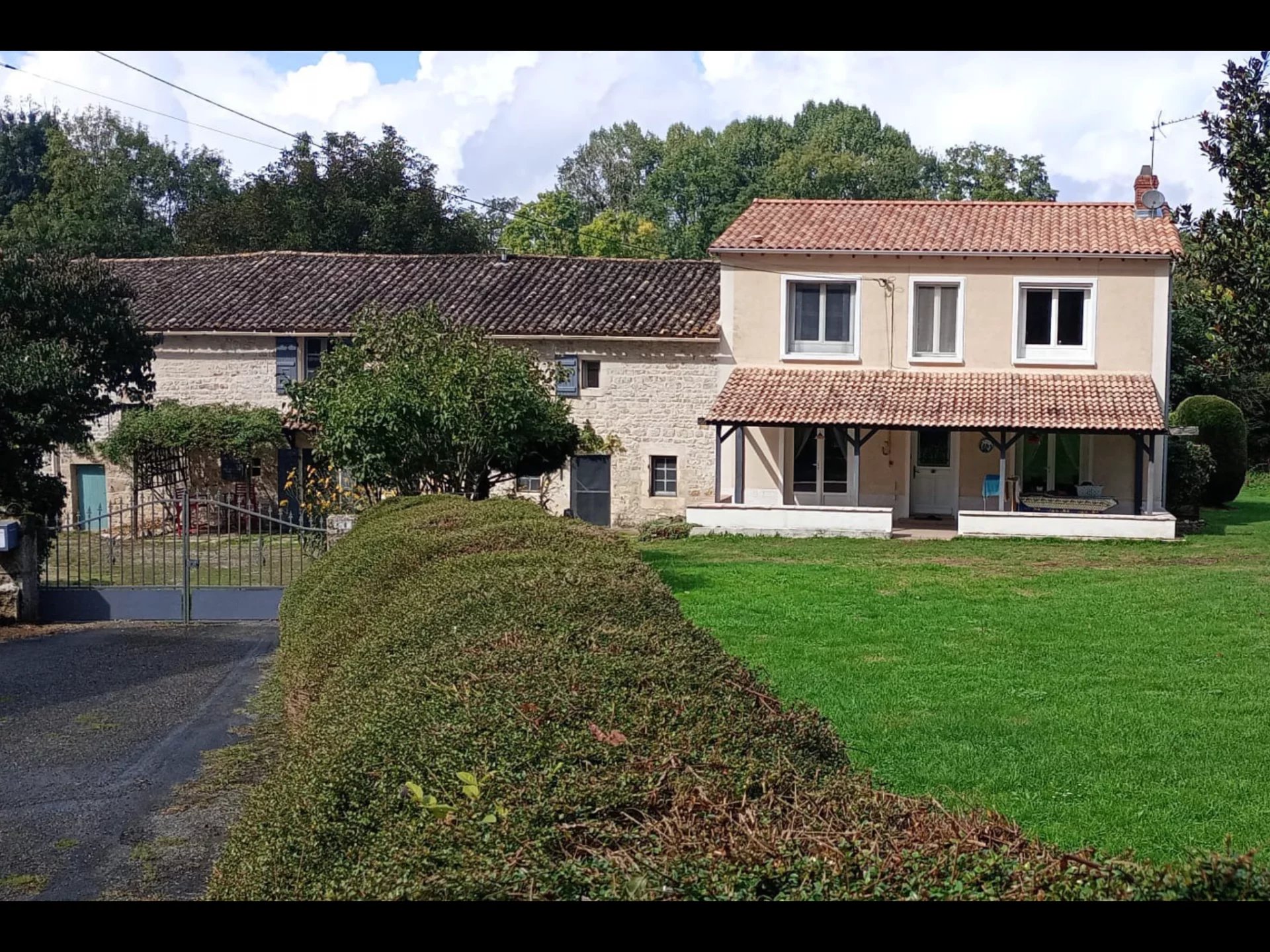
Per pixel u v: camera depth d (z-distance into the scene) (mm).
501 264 28266
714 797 3395
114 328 21312
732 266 24000
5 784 8000
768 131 62188
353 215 41719
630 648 5105
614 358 25219
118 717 9906
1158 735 8086
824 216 25188
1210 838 6086
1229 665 10375
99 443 25797
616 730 3924
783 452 24094
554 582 6508
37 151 54094
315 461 25516
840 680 9781
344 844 3621
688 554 19359
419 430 15805
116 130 51688
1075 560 18484
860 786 3607
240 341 26266
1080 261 22906
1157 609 13430
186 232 43281
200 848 6711
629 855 3045
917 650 11102
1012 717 8594
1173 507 23844
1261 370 7348
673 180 59562
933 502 24188
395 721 4316
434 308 17891
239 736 9234
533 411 16531
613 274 27516
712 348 24938
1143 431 21281
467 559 7758
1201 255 7258
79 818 7262
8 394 17516
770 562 18219
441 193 42781
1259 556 18969
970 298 23297
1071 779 7109
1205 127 7156
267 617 14844
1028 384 22875
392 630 6082
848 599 14250
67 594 14812
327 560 10211
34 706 10305
